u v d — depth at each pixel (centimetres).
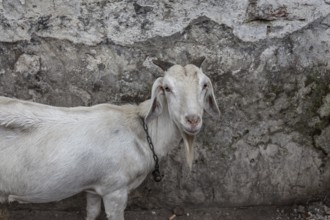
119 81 179
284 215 200
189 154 162
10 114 151
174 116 149
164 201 199
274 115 188
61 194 161
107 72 178
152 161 167
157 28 174
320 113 189
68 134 154
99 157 156
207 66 179
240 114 186
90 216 181
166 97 151
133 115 162
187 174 193
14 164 152
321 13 177
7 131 151
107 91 180
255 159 193
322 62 183
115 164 158
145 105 162
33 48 175
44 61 176
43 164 152
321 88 186
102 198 175
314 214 199
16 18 171
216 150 191
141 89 180
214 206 201
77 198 195
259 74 182
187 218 198
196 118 142
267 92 184
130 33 174
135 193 195
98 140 156
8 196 160
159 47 176
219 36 177
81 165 155
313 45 181
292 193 201
